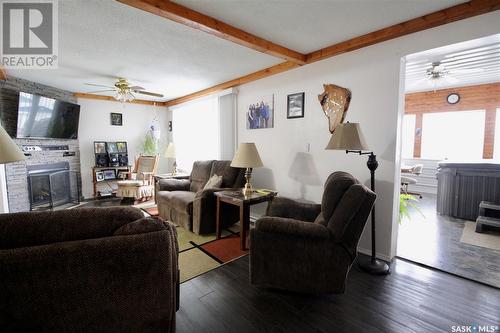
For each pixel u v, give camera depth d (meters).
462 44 2.03
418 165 5.38
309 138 3.07
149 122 6.01
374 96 2.48
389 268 2.29
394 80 2.35
